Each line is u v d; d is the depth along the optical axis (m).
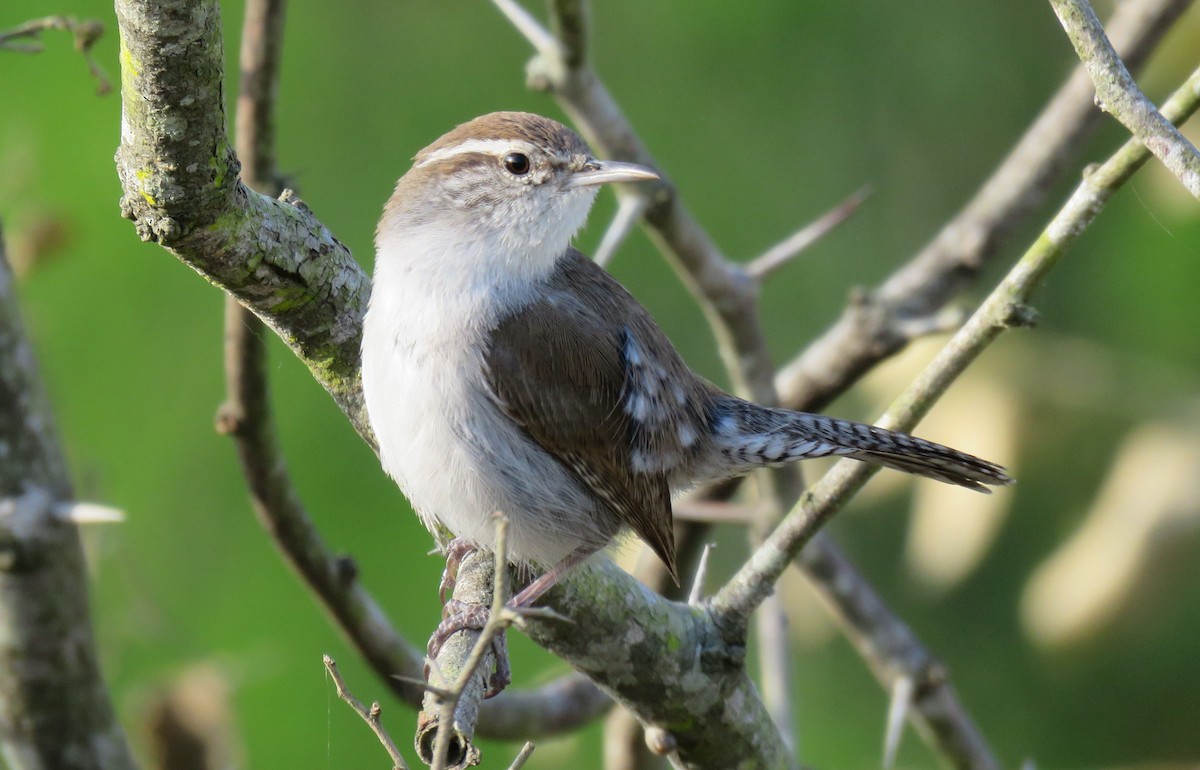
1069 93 11.12
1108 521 10.24
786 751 8.35
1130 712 14.02
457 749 6.19
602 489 8.69
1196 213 10.41
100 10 13.79
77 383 13.52
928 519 11.11
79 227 12.37
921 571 11.19
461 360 8.43
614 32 15.90
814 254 15.88
